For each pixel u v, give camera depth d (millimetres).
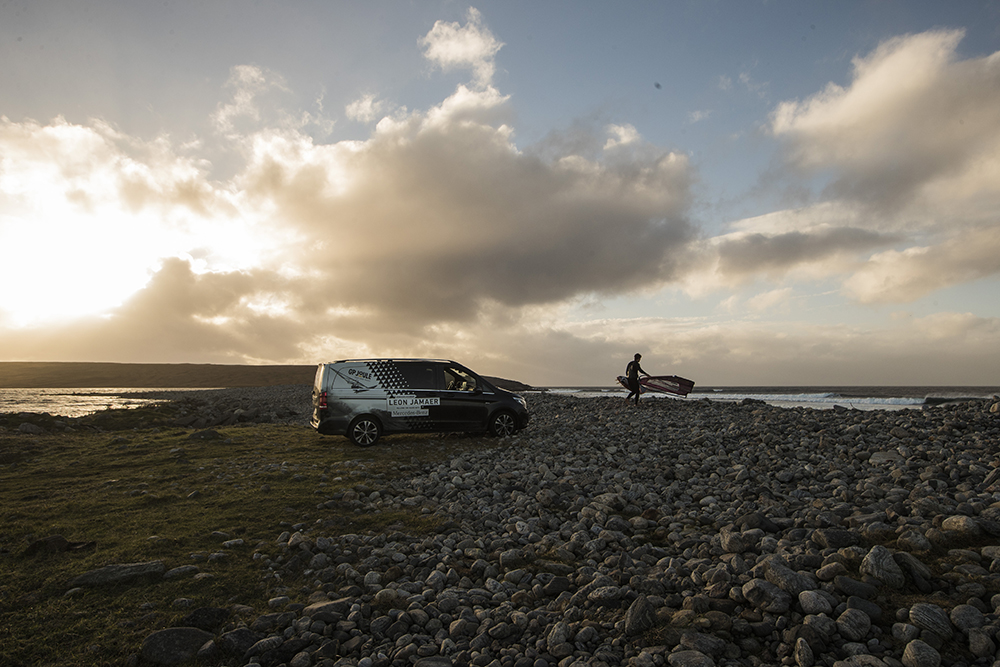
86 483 9539
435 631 4719
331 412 13539
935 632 3822
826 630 3959
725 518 7234
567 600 5074
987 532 5219
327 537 6930
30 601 4996
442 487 9531
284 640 4496
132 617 4777
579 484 9539
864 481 8422
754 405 21438
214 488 9156
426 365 14477
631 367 23109
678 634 4160
